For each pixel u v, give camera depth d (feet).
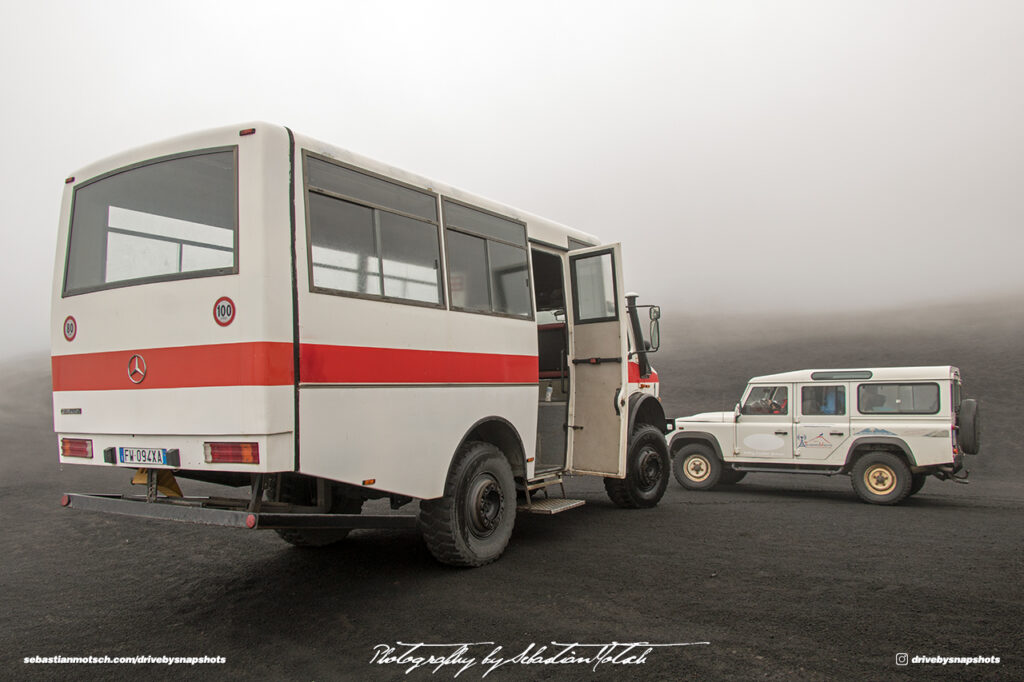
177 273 15.05
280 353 13.96
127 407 15.51
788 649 12.99
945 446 30.99
